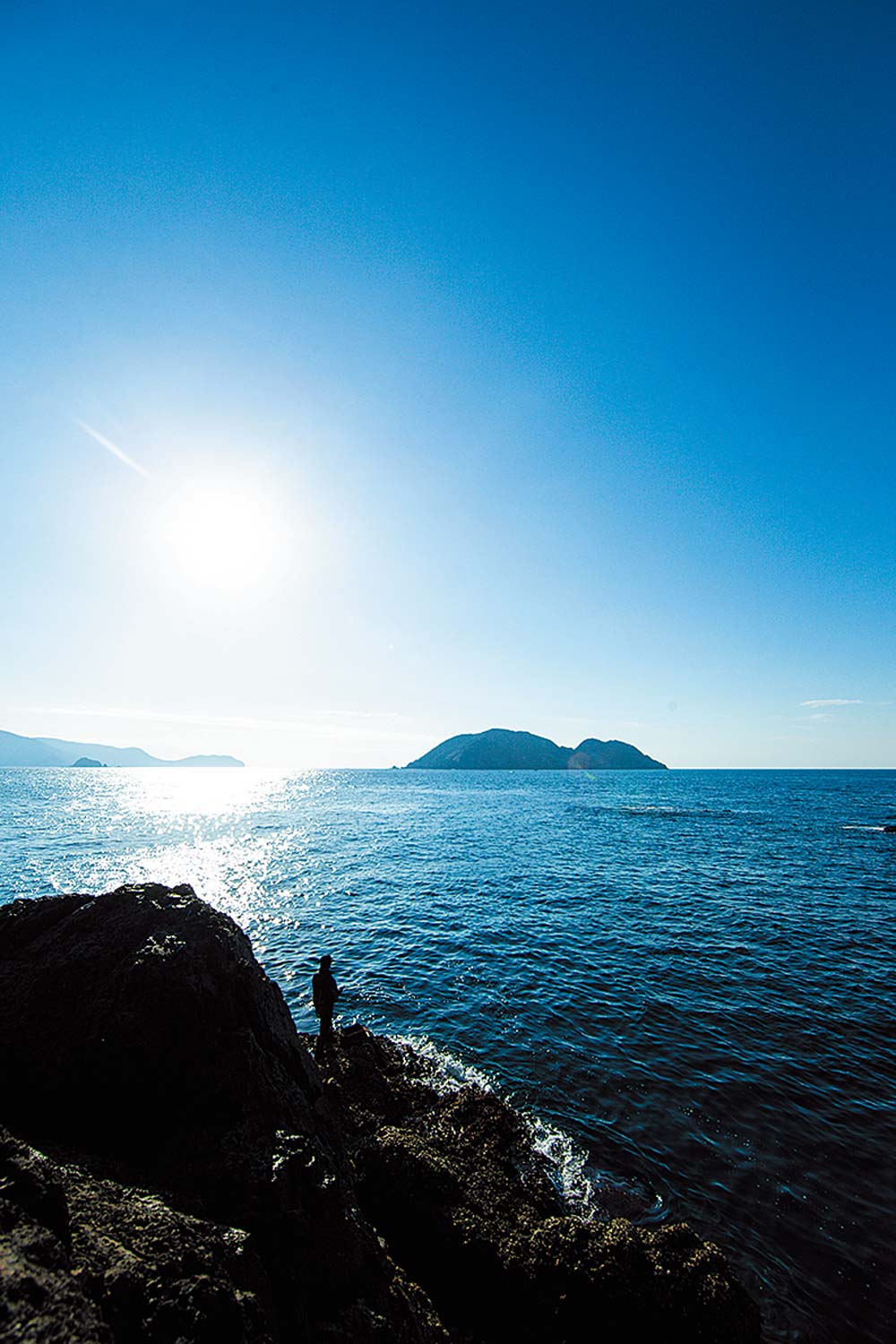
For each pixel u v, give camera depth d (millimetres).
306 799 112000
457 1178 9320
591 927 25859
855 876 37312
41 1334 3035
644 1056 14875
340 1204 6594
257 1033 8930
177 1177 6402
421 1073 13906
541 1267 7773
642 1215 9680
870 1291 8406
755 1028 16469
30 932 10461
